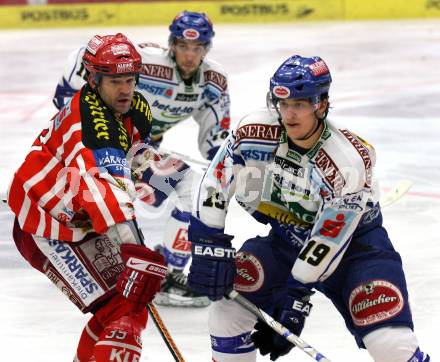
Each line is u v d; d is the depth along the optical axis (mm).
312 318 12930
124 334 8930
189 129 24516
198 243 9484
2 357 11766
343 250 9164
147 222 16844
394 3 45750
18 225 9922
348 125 24516
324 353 11773
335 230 9070
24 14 47781
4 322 12906
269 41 40062
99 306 9453
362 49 37312
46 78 33125
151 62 13984
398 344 8930
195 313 13367
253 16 46844
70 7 47438
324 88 8703
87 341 9711
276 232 10086
